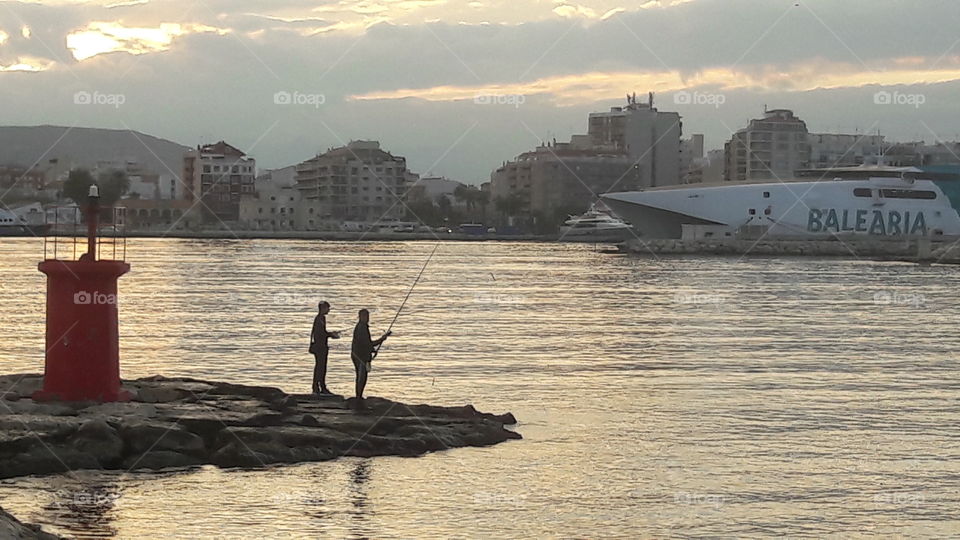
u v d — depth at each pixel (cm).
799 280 10512
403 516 1883
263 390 2655
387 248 18800
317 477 2120
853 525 1880
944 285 9862
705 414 2883
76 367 2430
